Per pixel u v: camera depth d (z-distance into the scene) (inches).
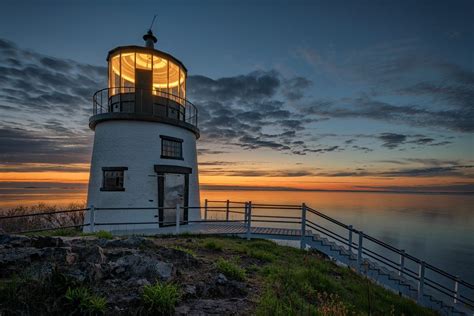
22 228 709.3
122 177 464.4
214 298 172.9
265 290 196.5
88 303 130.1
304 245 415.5
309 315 160.7
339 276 319.0
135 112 480.4
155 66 550.0
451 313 335.3
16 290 134.3
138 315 132.9
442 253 1609.3
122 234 400.5
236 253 315.3
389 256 1525.6
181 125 522.0
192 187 548.7
